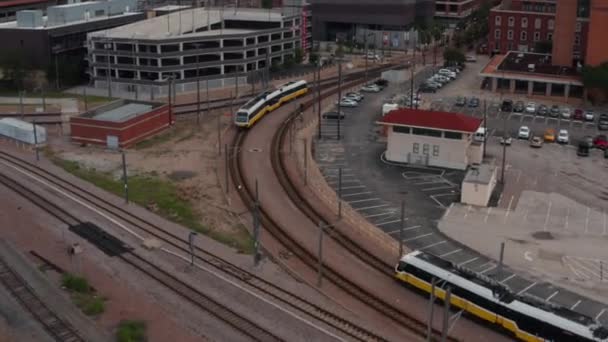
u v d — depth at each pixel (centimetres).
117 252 6397
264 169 8988
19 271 5906
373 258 6322
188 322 5122
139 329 4944
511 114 12038
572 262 6294
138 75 14388
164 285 5738
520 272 6072
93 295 5522
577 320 4788
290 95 13012
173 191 8175
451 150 8888
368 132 10794
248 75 15325
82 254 6331
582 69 12988
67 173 8819
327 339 4922
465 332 5075
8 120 10656
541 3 17200
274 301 5484
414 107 12175
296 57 16800
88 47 14588
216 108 12756
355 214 7425
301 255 6384
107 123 9956
